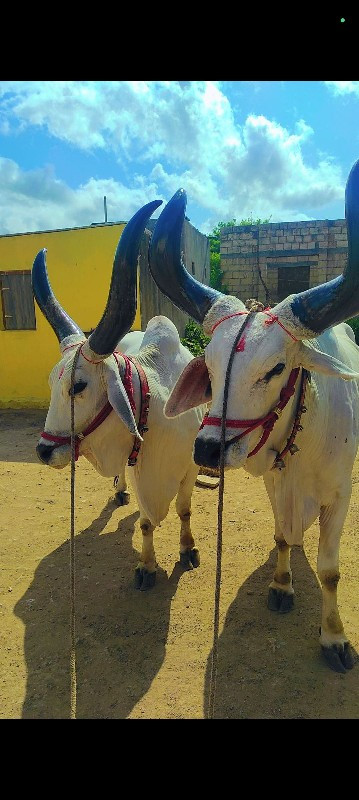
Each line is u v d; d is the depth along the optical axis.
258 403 2.21
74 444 2.87
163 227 2.48
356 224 1.98
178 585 3.84
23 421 9.37
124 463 3.41
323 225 17.66
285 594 3.52
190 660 3.06
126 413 2.99
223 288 19.06
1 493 5.69
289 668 2.96
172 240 2.47
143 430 3.34
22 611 3.59
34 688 2.88
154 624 3.40
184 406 2.68
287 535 2.87
